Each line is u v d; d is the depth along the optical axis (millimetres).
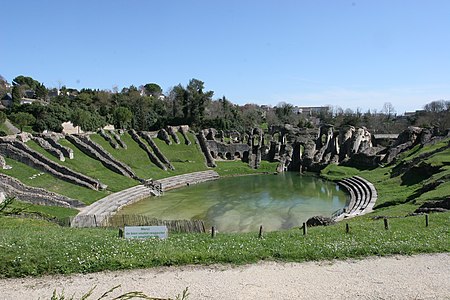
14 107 118000
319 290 18250
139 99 157000
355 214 52156
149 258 21438
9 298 16844
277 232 31375
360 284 18969
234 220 55625
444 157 65938
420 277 19812
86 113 124125
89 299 16812
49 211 51688
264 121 185125
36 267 19734
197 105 139375
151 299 8172
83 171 74000
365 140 112250
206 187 85000
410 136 96875
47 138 78188
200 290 18062
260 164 111938
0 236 24922
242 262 21766
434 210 39062
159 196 74562
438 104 176875
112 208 60562
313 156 112812
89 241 24281
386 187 68562
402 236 27312
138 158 92875
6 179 56438
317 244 24953
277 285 18781
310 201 69062
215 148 114625
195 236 29156
